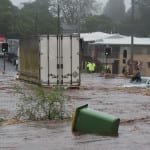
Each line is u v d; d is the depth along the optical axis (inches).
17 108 868.0
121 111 839.7
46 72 1393.9
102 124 571.5
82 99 1080.8
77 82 1413.6
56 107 717.3
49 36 1397.6
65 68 1402.6
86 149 481.7
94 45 3718.0
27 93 797.9
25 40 1716.3
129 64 2704.2
